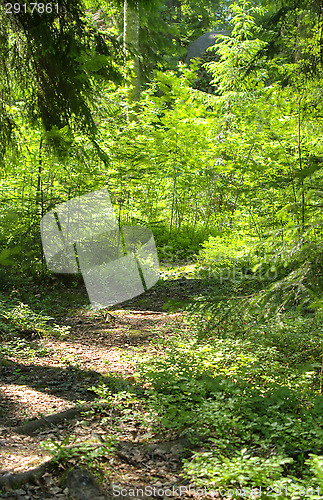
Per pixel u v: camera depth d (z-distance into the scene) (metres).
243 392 3.93
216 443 3.17
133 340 6.44
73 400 4.23
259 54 5.95
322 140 4.72
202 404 3.78
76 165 10.20
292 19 5.50
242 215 11.94
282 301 3.47
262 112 11.51
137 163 11.91
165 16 30.53
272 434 3.19
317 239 3.51
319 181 3.68
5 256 4.62
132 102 15.47
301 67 4.51
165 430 3.54
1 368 5.16
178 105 15.38
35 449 3.15
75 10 7.45
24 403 4.13
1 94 7.68
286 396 3.72
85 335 6.80
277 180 4.46
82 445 3.05
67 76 7.55
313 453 3.00
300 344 5.14
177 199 13.68
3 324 6.62
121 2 8.54
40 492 2.61
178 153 13.58
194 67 16.59
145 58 20.39
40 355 5.76
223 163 13.34
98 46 7.68
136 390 4.34
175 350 5.40
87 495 2.57
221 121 15.08
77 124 8.48
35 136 9.55
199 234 12.84
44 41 7.04
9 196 9.98
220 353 5.18
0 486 2.60
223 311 3.86
